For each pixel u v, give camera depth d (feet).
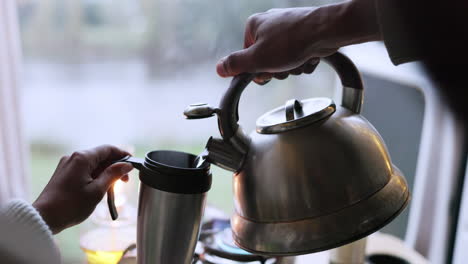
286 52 1.90
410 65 3.16
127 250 2.43
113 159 2.17
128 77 5.79
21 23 5.54
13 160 4.65
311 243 1.60
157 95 5.84
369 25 1.81
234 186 1.83
